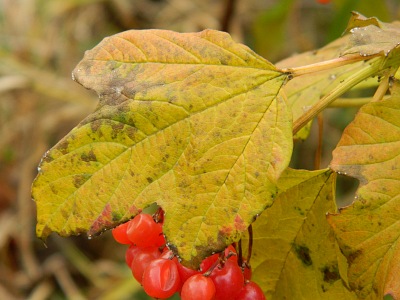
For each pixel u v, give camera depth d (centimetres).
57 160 15
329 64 16
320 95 21
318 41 49
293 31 47
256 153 15
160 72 16
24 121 49
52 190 15
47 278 45
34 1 52
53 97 49
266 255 18
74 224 15
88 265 45
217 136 15
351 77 16
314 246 18
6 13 52
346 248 15
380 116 15
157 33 16
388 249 15
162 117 15
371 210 15
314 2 50
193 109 15
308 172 16
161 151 15
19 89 49
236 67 15
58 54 51
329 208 17
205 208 15
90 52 16
